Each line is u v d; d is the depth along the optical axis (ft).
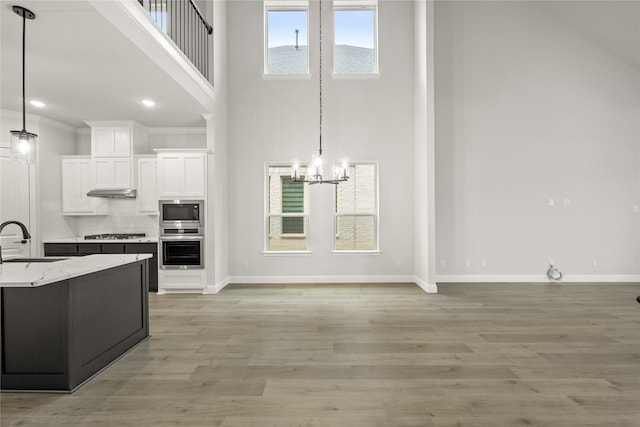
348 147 20.59
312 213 20.57
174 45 13.33
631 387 8.33
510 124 20.27
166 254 18.48
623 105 20.21
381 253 20.49
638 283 19.79
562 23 20.29
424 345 10.99
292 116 20.65
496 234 20.29
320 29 20.58
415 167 20.40
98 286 9.27
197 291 18.43
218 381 8.69
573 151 20.24
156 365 9.64
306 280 20.59
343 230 20.95
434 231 18.22
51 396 7.97
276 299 16.90
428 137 18.33
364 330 12.41
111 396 7.98
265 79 20.61
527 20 20.25
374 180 20.97
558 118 20.26
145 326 11.69
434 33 20.24
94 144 19.49
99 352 9.29
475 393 8.07
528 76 20.29
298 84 20.65
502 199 20.26
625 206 20.20
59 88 14.57
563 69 20.24
